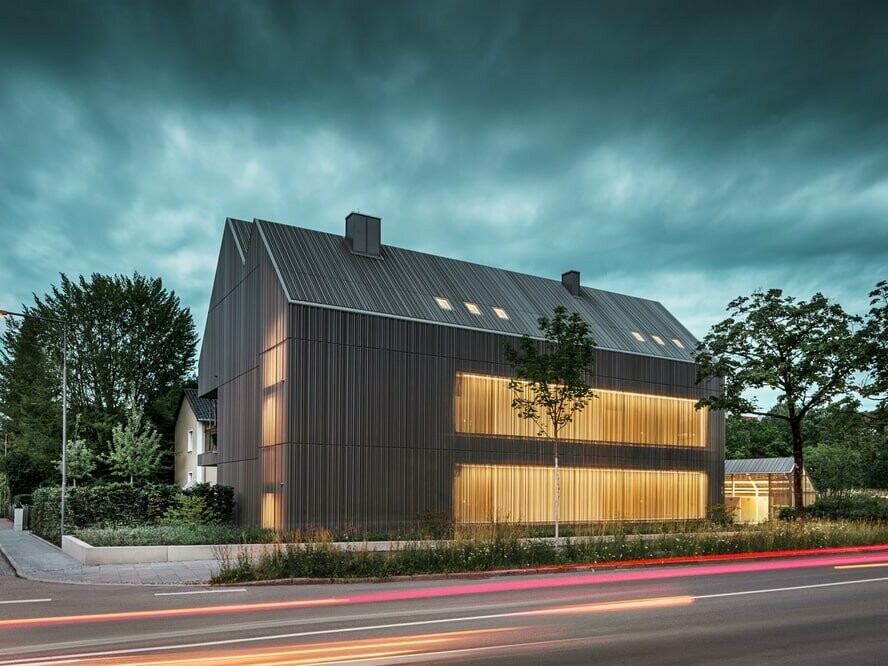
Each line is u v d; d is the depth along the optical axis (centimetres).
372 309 2762
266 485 2677
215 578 1529
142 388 5022
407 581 1557
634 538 2083
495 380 3014
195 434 4519
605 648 829
